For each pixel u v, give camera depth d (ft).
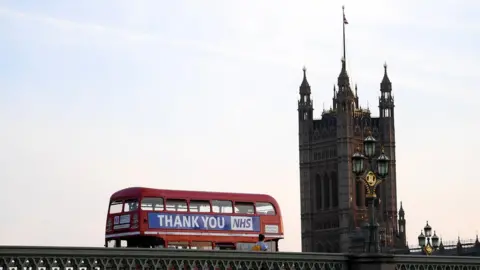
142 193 206.08
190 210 210.79
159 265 160.04
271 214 223.51
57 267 148.87
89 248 151.74
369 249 184.03
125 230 207.00
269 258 172.65
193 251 163.53
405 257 187.93
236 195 218.79
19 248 144.56
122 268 161.99
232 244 215.31
